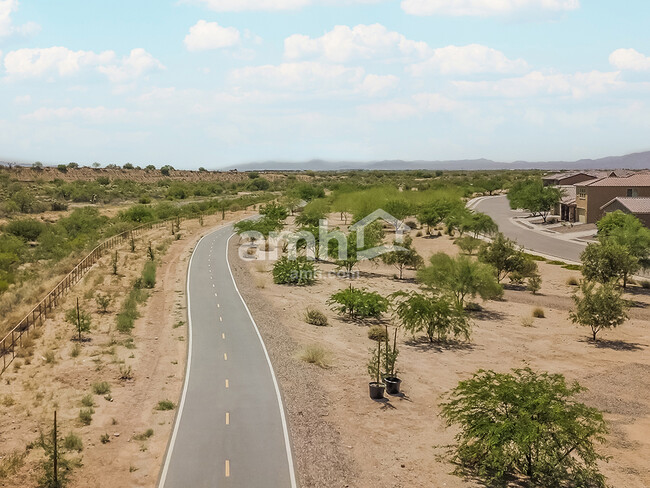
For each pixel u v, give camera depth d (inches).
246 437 743.1
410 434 763.4
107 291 1609.3
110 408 824.9
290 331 1298.0
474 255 2395.4
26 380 907.4
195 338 1217.4
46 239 2546.8
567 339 1280.8
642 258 1987.0
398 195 4210.1
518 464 630.5
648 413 855.7
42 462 649.0
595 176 4379.9
